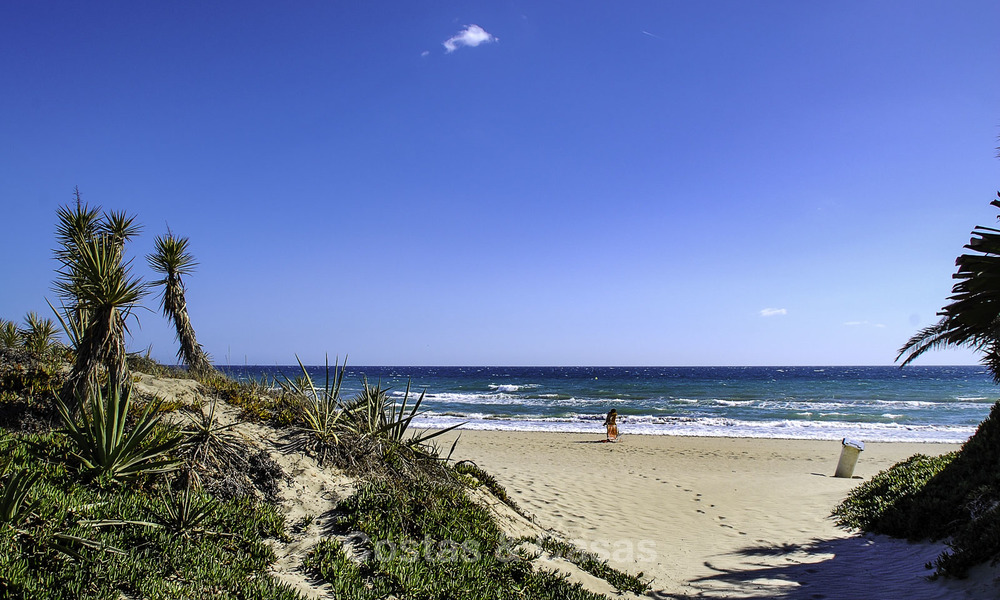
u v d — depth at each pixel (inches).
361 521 209.3
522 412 1364.4
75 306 237.5
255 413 277.4
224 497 205.6
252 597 146.3
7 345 291.9
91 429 195.6
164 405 245.9
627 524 348.8
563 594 205.0
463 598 176.6
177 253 380.5
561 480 484.7
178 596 136.6
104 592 127.4
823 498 437.4
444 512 239.5
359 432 288.0
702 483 499.8
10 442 191.5
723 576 258.1
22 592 118.3
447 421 1120.8
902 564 264.8
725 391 2122.3
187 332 377.1
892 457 695.1
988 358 367.2
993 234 194.4
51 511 150.9
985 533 232.4
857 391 2119.8
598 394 1969.7
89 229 281.0
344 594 162.9
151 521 167.3
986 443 332.2
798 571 263.1
